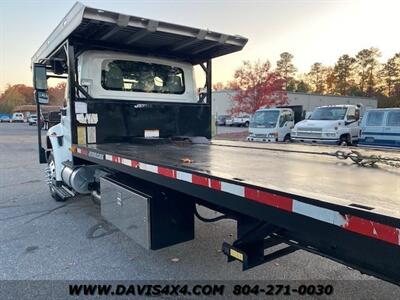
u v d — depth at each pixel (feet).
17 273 10.66
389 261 3.86
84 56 14.88
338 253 5.90
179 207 9.39
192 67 18.22
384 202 4.56
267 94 115.75
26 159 41.29
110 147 13.02
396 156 9.92
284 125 53.62
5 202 19.69
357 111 47.03
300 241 6.75
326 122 44.50
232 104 135.85
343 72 242.17
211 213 12.50
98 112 14.65
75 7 12.78
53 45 16.05
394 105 211.41
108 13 12.50
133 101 15.43
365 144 40.55
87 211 17.53
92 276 10.46
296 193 4.99
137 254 12.07
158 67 16.98
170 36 14.65
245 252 7.49
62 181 17.22
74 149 14.21
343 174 7.07
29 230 14.69
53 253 12.19
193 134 17.40
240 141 16.80
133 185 10.16
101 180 11.66
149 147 13.20
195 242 13.12
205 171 7.13
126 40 15.29
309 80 253.44
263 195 5.42
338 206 4.33
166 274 10.59
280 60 227.20
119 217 10.45
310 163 8.82
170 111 16.55
